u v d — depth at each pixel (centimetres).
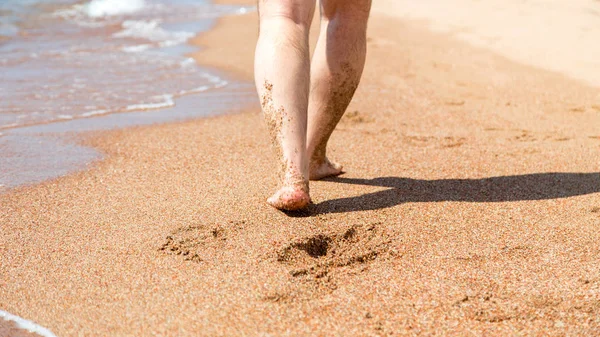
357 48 319
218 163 377
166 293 232
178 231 277
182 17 1053
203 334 210
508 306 226
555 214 303
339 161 380
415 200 316
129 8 1147
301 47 282
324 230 276
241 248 260
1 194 329
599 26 808
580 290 235
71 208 311
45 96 536
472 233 282
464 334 211
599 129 461
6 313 224
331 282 240
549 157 393
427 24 877
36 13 1051
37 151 402
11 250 267
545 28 808
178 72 641
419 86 588
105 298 231
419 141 428
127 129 451
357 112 493
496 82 602
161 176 356
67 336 212
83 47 768
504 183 345
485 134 448
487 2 984
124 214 301
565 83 596
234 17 1045
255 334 210
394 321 217
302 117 279
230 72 648
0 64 654
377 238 275
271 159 383
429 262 256
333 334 210
